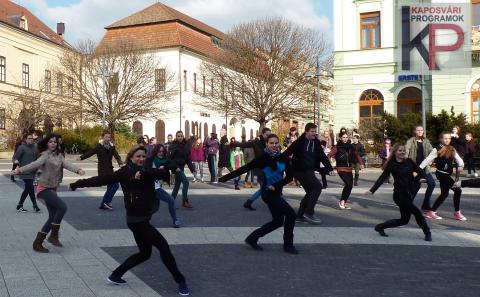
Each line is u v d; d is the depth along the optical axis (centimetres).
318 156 1069
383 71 3341
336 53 3466
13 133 4456
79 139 4541
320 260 764
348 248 847
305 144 1061
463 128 2656
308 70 4109
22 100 4588
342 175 1295
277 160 802
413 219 1138
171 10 6075
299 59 4088
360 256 791
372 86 3369
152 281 650
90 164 3541
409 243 886
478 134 2608
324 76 4134
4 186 1900
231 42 4156
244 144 1328
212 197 1551
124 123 4972
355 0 3397
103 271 695
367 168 2844
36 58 5522
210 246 863
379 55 3347
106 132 1290
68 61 4753
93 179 609
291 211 810
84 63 4709
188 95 5841
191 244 878
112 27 5956
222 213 1223
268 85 4053
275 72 4066
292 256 790
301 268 715
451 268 716
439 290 610
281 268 716
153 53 5047
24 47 5316
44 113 4625
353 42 3419
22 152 1244
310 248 848
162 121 5741
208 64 4372
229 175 798
